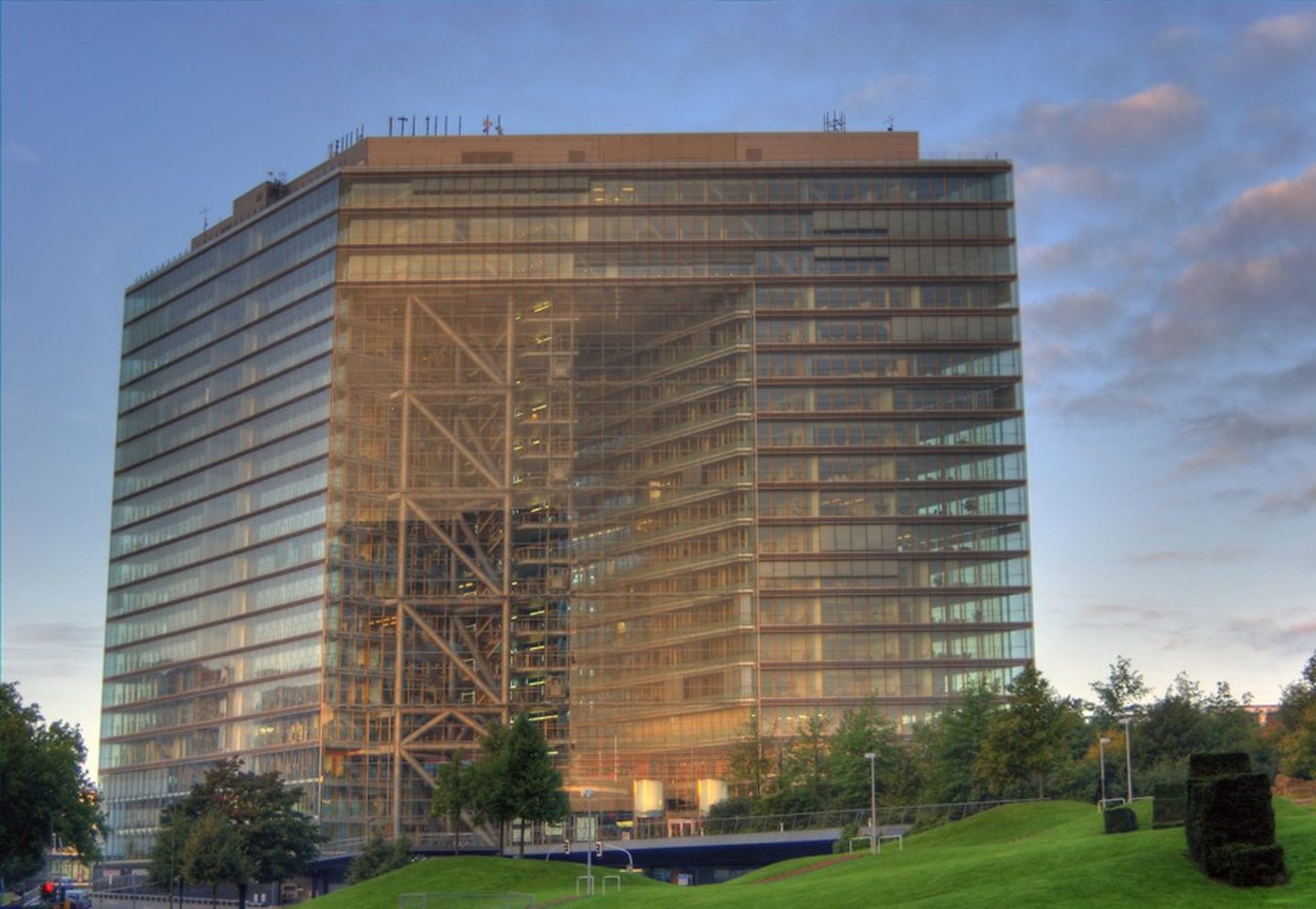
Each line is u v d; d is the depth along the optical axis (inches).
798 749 7145.7
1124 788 6205.7
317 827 7037.4
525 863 4677.7
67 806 5497.1
